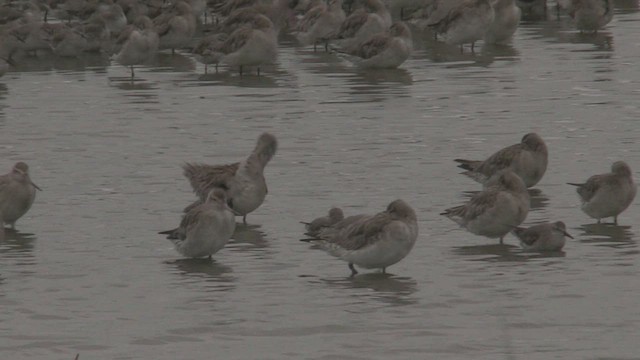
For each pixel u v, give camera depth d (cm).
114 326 1641
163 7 4509
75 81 3612
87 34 4128
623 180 2083
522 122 2912
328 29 4059
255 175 2164
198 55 3681
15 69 3875
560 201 2270
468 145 2698
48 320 1667
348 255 1856
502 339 1559
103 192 2388
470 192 2323
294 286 1811
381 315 1666
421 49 4069
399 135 2811
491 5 4006
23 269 1909
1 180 2147
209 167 2227
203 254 1944
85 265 1930
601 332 1580
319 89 3388
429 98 3219
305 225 2091
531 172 2320
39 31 4091
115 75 3709
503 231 2006
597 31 4256
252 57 3591
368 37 3944
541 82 3384
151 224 2164
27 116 3098
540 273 1844
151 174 2519
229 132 2878
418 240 2048
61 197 2358
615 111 3002
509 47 4012
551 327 1602
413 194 2314
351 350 1533
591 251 1958
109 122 3012
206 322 1650
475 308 1686
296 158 2623
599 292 1741
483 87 3344
